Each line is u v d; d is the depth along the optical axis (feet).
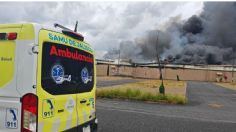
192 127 33.30
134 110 46.01
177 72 388.98
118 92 65.36
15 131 13.69
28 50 13.53
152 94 64.23
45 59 14.16
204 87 163.43
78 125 17.30
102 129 29.50
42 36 14.02
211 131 31.60
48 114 14.35
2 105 13.88
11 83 13.70
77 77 17.25
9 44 13.88
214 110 52.80
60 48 15.48
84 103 18.07
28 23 13.79
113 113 41.09
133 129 30.27
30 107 13.41
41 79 13.84
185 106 57.36
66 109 15.96
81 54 17.80
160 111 46.68
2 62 13.92
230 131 32.27
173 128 32.04
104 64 393.09
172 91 104.32
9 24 14.06
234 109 56.49
